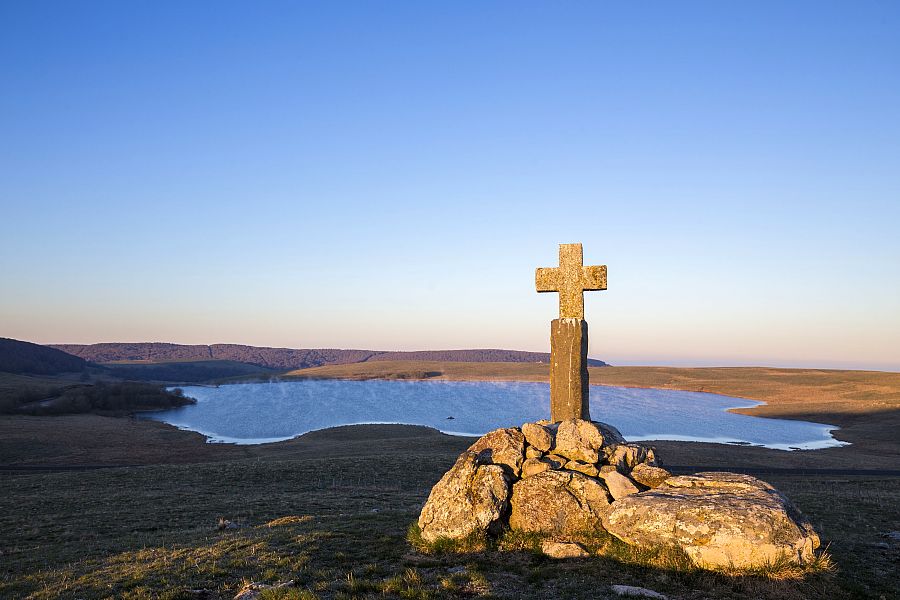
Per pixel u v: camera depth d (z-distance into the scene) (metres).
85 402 132.12
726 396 170.62
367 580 11.21
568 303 18.30
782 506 11.68
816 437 87.31
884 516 21.91
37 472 56.94
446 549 13.16
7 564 16.27
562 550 12.23
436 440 68.50
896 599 10.51
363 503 26.84
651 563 11.44
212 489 34.59
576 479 13.93
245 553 14.10
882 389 159.12
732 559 11.01
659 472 14.16
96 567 14.70
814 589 10.41
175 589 11.41
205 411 135.62
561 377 18.11
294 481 37.88
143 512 25.36
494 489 13.82
